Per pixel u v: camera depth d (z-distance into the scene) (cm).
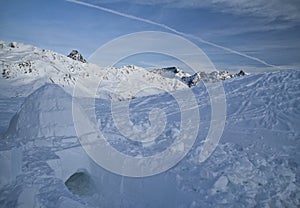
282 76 1366
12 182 600
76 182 811
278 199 579
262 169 670
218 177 646
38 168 652
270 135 852
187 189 626
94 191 784
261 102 1125
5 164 628
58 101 869
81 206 554
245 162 697
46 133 799
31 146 752
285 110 1016
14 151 663
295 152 736
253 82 1386
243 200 582
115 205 709
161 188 677
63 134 812
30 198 547
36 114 829
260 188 615
